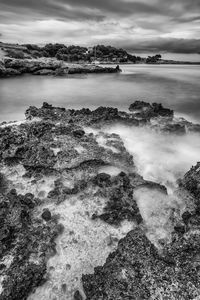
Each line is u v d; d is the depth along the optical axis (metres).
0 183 14.54
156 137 22.06
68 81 68.69
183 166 18.36
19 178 15.10
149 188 14.61
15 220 11.81
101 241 11.53
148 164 18.19
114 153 17.20
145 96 45.47
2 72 73.69
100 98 44.53
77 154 16.48
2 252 10.62
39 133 18.86
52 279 10.02
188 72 92.06
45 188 14.36
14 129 19.27
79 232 11.89
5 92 50.38
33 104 40.31
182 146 21.20
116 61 161.50
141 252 9.38
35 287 9.69
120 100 42.66
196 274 8.52
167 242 11.47
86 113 24.73
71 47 149.38
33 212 12.77
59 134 19.17
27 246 10.89
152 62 169.00
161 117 25.16
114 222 12.29
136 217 12.48
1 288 9.41
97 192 13.87
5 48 101.19
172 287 8.27
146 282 8.46
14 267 10.02
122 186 14.29
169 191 15.18
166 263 9.00
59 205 13.24
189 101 40.62
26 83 63.78
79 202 13.45
